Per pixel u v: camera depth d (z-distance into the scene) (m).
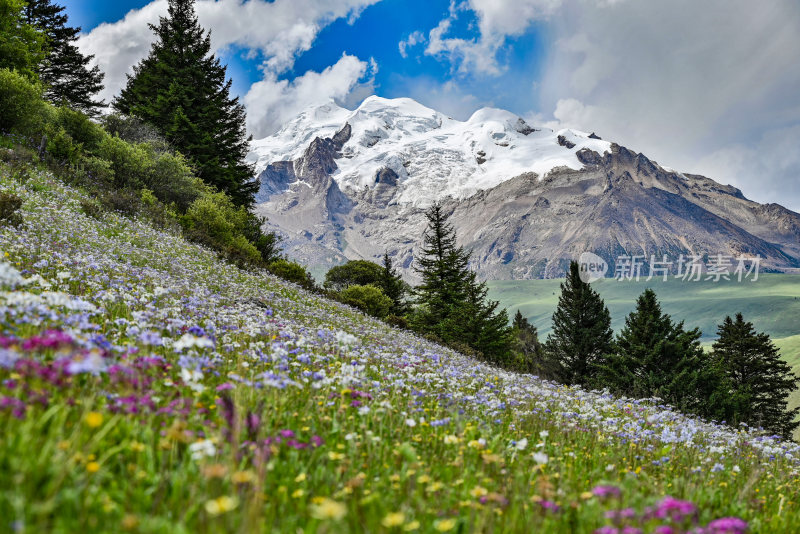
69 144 27.88
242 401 4.77
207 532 2.84
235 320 10.65
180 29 48.16
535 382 15.17
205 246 28.48
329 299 31.45
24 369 3.58
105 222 22.05
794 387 47.75
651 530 3.42
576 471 5.60
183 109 46.41
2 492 2.64
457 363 15.35
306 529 3.15
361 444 4.88
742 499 5.26
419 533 3.38
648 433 8.28
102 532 2.66
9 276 5.00
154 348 5.96
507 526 3.56
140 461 3.46
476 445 5.11
